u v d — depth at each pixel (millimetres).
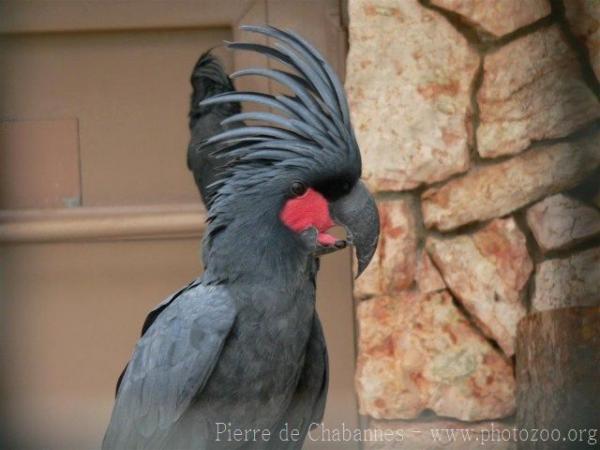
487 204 17625
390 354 17594
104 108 17016
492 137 17531
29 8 16578
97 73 16938
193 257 17109
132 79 16984
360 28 17281
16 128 16891
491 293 17625
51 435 16984
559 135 17500
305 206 13859
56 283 16984
